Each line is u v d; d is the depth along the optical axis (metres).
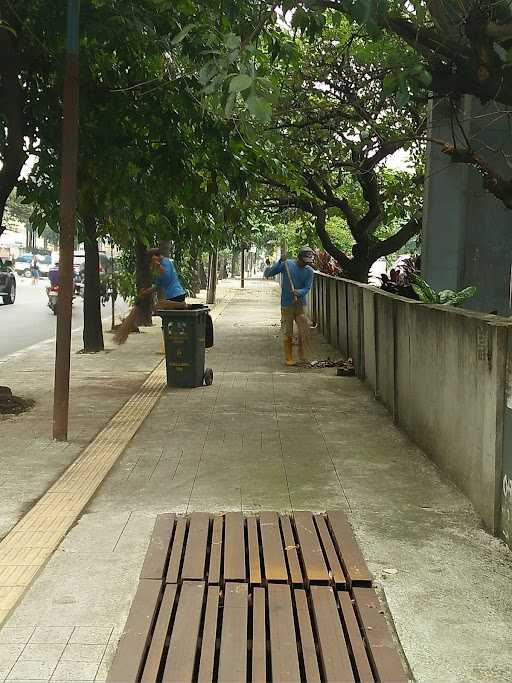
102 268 26.69
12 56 8.06
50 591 4.03
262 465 6.43
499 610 3.86
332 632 3.64
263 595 4.00
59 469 6.24
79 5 7.16
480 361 5.17
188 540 4.67
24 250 91.31
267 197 16.69
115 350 14.13
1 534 4.80
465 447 5.56
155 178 9.13
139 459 6.61
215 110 7.62
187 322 10.06
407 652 3.45
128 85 8.63
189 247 11.26
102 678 3.24
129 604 3.88
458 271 10.86
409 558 4.48
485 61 6.18
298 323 12.60
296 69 11.02
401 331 7.82
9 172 8.39
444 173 10.69
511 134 10.08
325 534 4.81
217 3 7.17
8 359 13.07
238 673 3.30
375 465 6.46
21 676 3.24
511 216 10.82
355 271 17.86
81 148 8.73
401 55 6.76
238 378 11.12
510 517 4.63
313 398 9.52
